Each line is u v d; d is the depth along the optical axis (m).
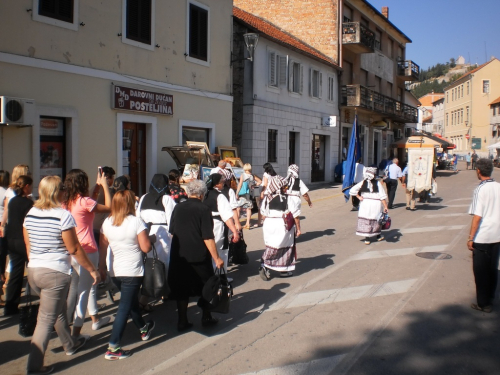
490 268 6.09
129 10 12.23
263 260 7.78
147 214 6.30
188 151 13.41
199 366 4.69
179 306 5.59
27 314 5.08
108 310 6.40
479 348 5.04
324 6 27.28
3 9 9.29
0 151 9.34
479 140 57.62
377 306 6.38
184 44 14.20
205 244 5.51
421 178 15.84
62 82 10.52
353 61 30.02
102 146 11.58
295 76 22.95
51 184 4.55
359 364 4.67
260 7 28.64
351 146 15.75
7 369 4.67
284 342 5.24
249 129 19.41
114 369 4.65
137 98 12.41
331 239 11.17
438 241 10.77
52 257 4.47
